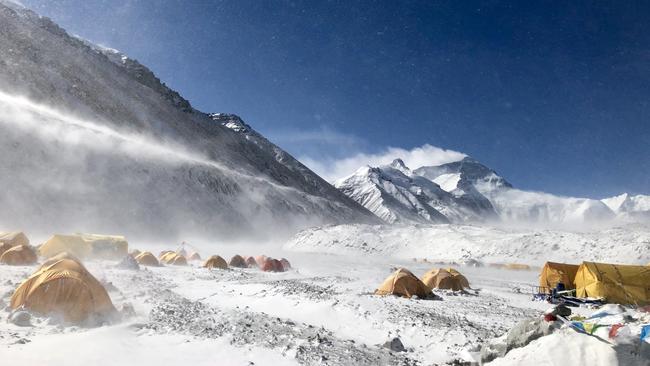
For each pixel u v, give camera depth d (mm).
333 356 10070
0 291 14930
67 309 11938
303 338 11750
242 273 35094
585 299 21188
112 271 26594
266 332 12180
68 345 9289
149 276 26703
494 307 19812
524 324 8984
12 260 26969
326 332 13117
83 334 10430
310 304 17297
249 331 12133
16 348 8695
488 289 28281
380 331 13805
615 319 8922
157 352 9445
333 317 15445
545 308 20094
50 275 12555
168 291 20125
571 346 7672
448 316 16516
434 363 10195
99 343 9633
